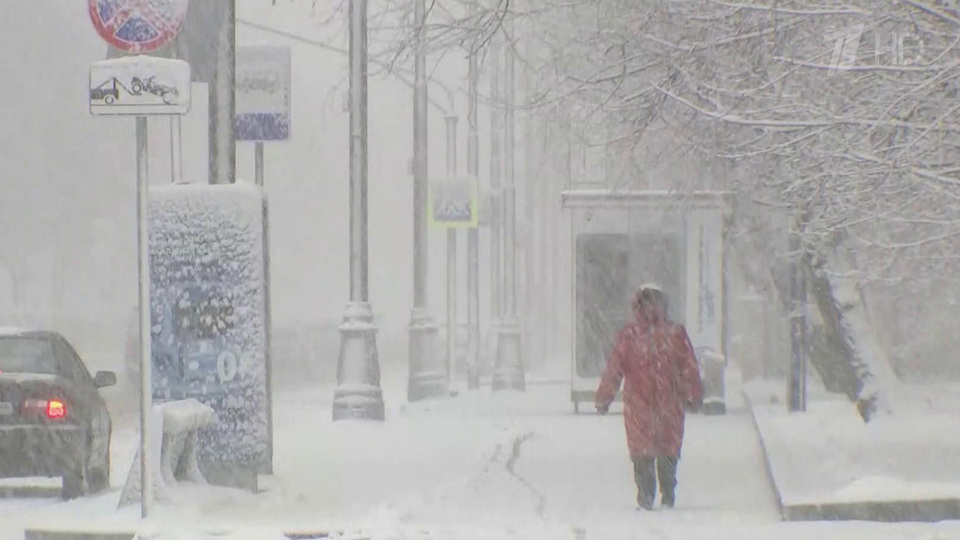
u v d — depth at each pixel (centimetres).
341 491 4441
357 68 7194
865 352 6225
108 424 4797
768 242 7156
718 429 6712
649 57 4919
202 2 4497
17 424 4397
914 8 3828
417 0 5097
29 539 3450
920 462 4581
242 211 4256
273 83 5281
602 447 5966
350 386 7125
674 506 4269
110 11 3419
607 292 7825
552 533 3441
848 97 4222
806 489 4088
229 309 4247
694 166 6931
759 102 4434
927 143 3922
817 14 3966
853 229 5766
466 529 3472
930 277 6438
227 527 3366
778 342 9712
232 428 4241
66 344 4853
